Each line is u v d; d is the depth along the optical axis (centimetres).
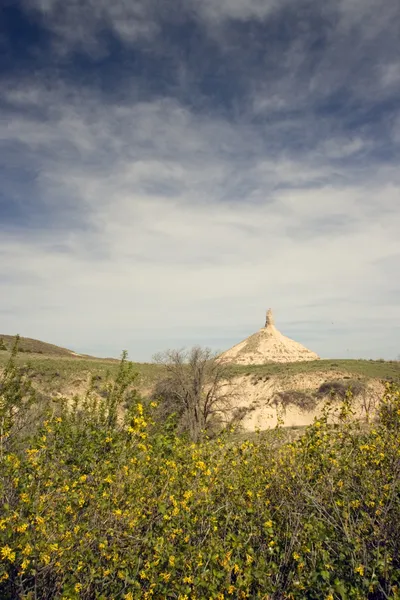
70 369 4400
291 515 607
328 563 523
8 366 990
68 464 660
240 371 5784
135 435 623
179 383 3206
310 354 12088
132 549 523
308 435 729
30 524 505
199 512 561
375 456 666
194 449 679
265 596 494
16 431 802
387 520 583
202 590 491
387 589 514
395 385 739
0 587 480
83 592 504
